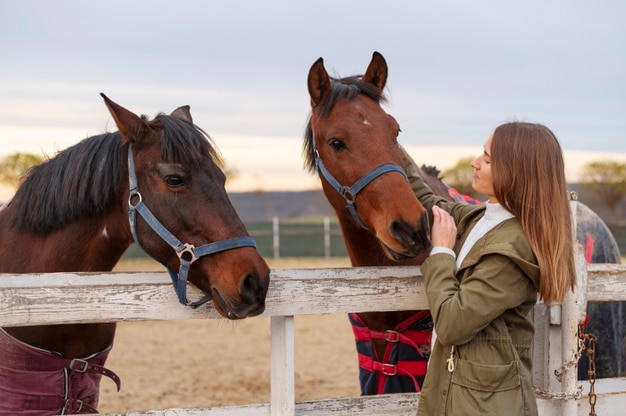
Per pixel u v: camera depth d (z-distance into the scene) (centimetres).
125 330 966
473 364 208
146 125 255
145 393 616
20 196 275
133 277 225
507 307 205
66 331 263
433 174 403
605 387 280
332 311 238
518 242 211
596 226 425
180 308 230
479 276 206
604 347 402
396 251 259
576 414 257
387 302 245
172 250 247
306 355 797
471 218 239
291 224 2255
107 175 260
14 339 254
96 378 288
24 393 260
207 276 241
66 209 263
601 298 264
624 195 3884
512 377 208
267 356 790
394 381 317
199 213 244
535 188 211
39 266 269
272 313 231
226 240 240
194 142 251
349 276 242
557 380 257
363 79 318
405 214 257
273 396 236
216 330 964
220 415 231
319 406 250
